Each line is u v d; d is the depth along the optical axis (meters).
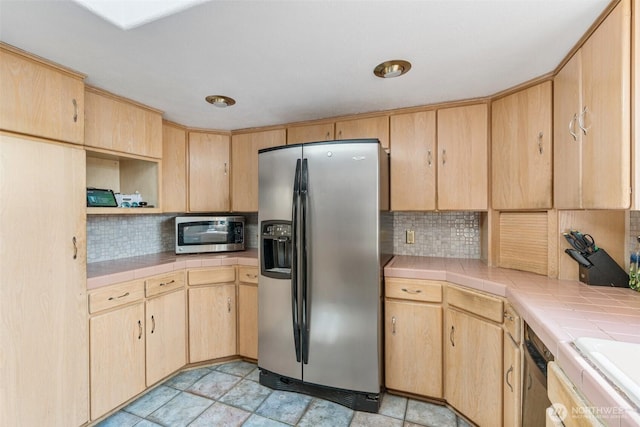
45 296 1.45
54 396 1.48
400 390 1.96
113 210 1.92
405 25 1.21
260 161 2.10
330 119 2.40
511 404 1.43
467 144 2.02
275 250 2.14
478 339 1.65
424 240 2.48
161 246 2.76
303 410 1.86
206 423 1.75
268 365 2.09
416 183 2.14
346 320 1.84
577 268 1.62
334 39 1.31
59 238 1.51
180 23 1.19
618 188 1.06
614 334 0.96
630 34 1.02
